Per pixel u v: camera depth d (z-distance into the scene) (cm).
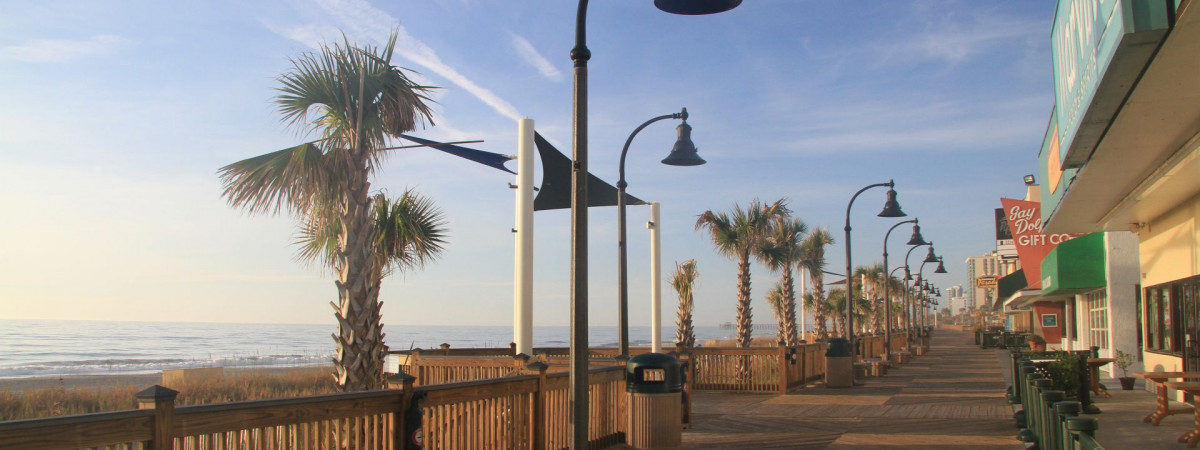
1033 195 3894
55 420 426
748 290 2986
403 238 1330
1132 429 1145
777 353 1920
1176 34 562
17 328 16212
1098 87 695
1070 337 3178
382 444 673
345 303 1162
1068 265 2100
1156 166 1053
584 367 694
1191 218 1282
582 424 688
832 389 2020
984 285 4691
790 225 3506
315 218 1231
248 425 544
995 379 2364
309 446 597
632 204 1922
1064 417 509
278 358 5781
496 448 823
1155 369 1620
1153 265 1568
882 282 6219
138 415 471
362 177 1188
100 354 6825
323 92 1195
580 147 704
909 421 1338
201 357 6281
